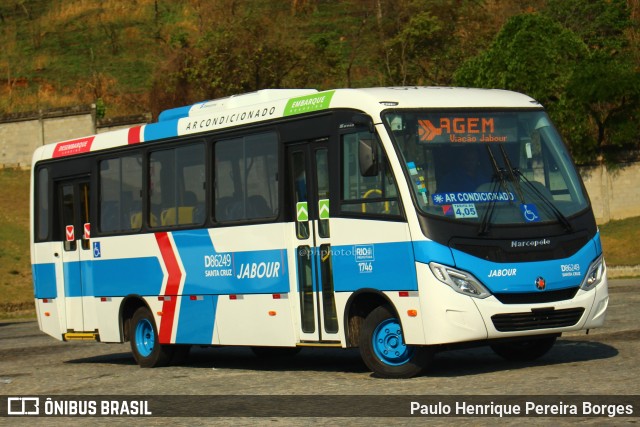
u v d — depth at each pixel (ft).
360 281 44.42
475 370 45.55
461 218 42.29
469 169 43.60
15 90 285.02
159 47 313.53
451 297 41.37
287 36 236.43
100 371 57.36
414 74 219.41
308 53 221.87
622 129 158.71
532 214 43.45
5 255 154.51
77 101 266.77
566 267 43.45
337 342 45.75
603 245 151.74
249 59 213.46
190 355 64.90
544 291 42.88
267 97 51.55
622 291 104.17
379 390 40.40
